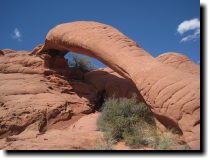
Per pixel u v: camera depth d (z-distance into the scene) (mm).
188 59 12742
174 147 8695
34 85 13719
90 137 9961
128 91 13445
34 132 10930
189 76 9938
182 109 8953
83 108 13492
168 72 10266
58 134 10359
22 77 14461
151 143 9164
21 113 11719
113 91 14359
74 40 13719
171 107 9297
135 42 13125
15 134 11219
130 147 9188
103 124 11008
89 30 13688
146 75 10648
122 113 11047
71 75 16172
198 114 8586
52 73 15094
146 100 10359
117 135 10000
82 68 18281
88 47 13055
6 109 11883
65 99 13336
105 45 12570
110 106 11570
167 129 9812
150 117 10938
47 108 12219
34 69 15086
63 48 15188
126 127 10289
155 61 11148
